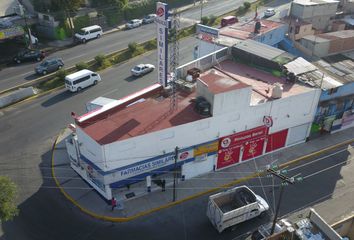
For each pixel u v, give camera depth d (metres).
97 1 77.94
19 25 66.00
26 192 35.66
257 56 44.78
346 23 65.56
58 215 33.19
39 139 43.25
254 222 33.09
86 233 31.50
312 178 38.69
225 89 34.84
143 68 58.53
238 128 37.50
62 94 52.94
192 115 35.31
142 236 31.42
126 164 32.72
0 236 31.05
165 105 37.25
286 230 28.81
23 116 47.53
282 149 42.88
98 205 34.22
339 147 43.62
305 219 30.42
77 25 72.88
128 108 36.78
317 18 64.44
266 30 55.84
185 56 64.69
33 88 53.88
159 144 33.53
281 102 38.59
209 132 35.88
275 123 39.84
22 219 32.69
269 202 35.41
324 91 41.03
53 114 48.00
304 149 42.91
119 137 31.84
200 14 87.25
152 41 70.00
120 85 55.78
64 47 67.75
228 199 33.31
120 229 31.98
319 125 44.06
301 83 42.16
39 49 66.00
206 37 50.94
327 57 55.59
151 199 35.19
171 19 50.00
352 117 46.09
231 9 90.81
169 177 37.34
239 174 38.91
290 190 37.03
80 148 34.66
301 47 56.28
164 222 32.88
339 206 35.22
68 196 35.22
